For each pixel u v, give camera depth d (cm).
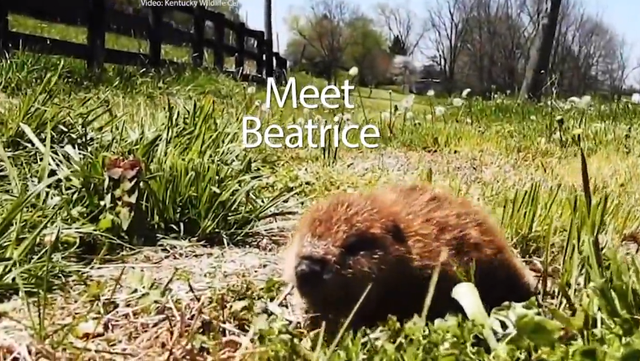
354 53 3741
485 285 303
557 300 314
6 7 1049
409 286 289
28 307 274
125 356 258
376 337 258
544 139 967
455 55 4203
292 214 479
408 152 871
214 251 398
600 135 1013
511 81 4134
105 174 404
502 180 638
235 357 258
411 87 2134
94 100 686
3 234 327
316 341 270
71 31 1719
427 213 302
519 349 237
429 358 229
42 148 400
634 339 223
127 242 394
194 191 420
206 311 294
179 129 488
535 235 420
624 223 470
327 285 279
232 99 1062
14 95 765
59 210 375
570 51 4047
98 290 308
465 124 1121
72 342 264
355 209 291
